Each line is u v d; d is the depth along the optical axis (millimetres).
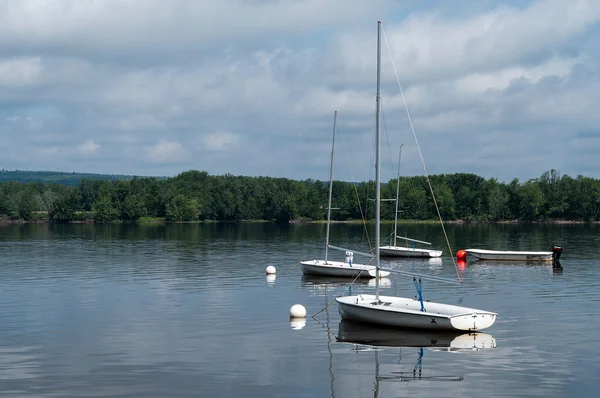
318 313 45000
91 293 53906
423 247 109125
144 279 63062
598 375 29766
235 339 37031
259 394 27500
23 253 93438
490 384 28641
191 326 40531
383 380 29359
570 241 119688
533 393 27375
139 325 40875
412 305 41344
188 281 61594
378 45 42781
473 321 37438
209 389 28094
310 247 106125
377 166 42656
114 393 27562
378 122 42812
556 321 41688
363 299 43375
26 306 47625
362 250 101125
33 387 28297
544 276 65250
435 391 27797
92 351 34281
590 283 59625
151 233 153250
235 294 53562
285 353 33938
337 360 32594
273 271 67250
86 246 107750
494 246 109062
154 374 30203
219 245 110500
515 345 35344
